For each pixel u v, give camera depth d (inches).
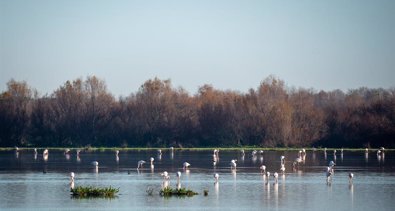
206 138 7485.2
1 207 3193.9
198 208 3174.2
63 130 7539.4
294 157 6284.5
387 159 6028.5
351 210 3149.6
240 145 7436.0
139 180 4210.1
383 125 7224.4
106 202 3324.3
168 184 3951.8
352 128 7327.8
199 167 5187.0
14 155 6584.6
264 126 7357.3
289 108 7342.5
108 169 4990.2
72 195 3518.7
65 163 5556.1
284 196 3521.2
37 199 3410.4
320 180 4234.7
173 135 7504.9
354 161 5797.2
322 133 7391.7
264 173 4365.2
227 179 4274.1
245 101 7450.8
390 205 3275.1
